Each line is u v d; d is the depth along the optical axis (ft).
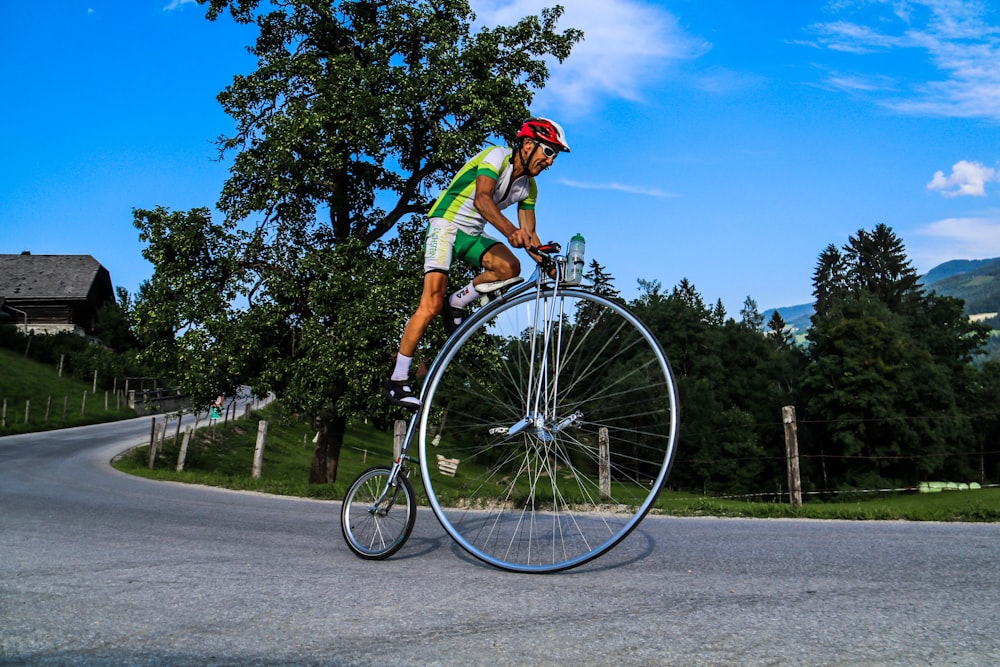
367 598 9.03
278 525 17.42
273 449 126.52
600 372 11.39
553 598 9.03
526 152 11.86
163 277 59.57
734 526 18.52
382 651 7.02
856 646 7.06
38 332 219.20
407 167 66.64
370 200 66.18
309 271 58.75
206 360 57.77
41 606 8.57
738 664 6.61
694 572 10.78
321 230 66.44
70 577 10.15
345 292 56.39
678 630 7.62
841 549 13.12
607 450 11.57
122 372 182.09
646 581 10.09
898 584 9.81
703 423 145.18
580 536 13.38
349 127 58.23
